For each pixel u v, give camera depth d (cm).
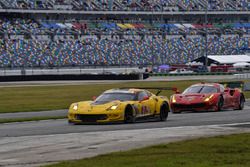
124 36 17212
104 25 17562
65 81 12962
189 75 14400
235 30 18862
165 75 14425
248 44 18488
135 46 16962
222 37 18350
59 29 16550
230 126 3269
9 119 4184
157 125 3447
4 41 15212
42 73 14338
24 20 16550
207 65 16438
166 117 3994
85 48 16188
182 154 2041
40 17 17062
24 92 8719
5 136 2820
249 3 19850
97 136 2712
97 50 16312
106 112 3562
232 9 19400
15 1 16600
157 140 2530
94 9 17688
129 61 16525
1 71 13800
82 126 3453
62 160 1959
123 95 3794
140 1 18625
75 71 14825
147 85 10419
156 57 16938
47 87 10175
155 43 17288
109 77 13350
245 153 2069
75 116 3631
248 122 3641
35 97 7575
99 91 8794
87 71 15025
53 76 13212
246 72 15100
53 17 17262
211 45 17975
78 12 17400
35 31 16138
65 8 17275
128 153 2066
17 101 6825
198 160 1892
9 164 1886
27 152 2188
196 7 19138
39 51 15400
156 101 3909
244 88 8631
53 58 15438
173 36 17875
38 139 2627
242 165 1792
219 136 2603
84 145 2372
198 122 3675
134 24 18125
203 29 18612
